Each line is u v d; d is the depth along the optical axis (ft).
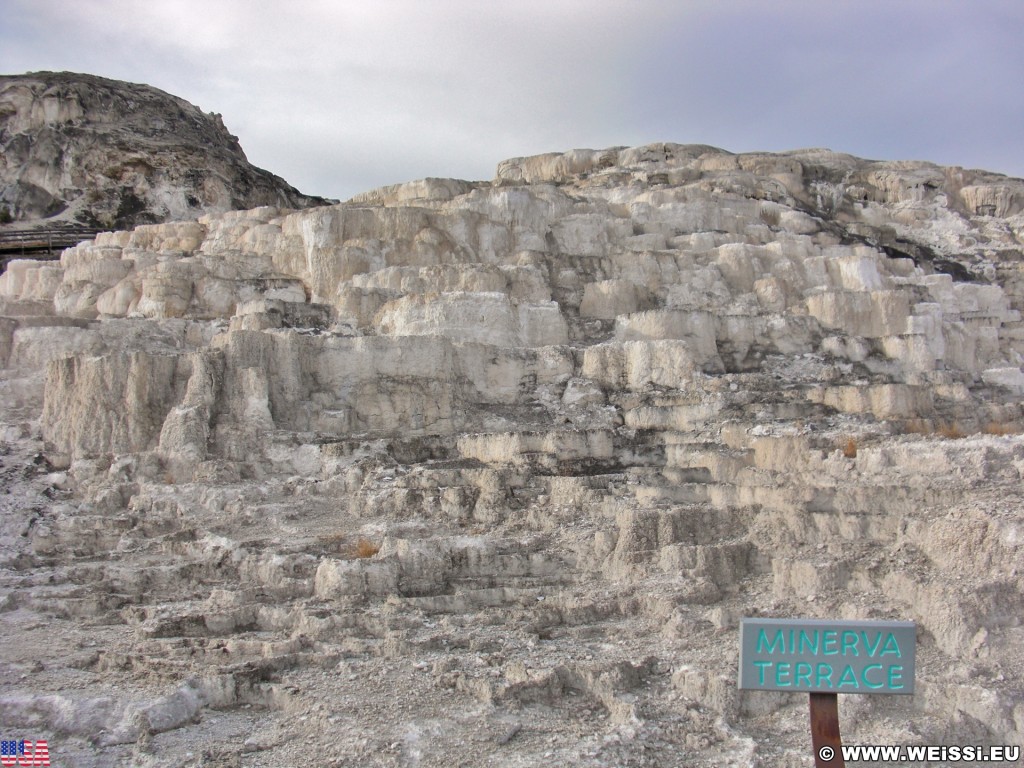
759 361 93.56
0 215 183.01
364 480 74.18
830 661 34.17
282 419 84.58
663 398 84.07
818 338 96.12
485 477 70.23
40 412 90.27
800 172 150.82
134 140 190.90
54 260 138.10
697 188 123.44
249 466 78.28
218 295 104.27
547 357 90.33
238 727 44.16
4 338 96.27
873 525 57.47
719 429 77.05
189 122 209.97
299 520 69.51
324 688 46.24
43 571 64.13
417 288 98.63
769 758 39.91
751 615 51.19
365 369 87.10
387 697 45.01
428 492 70.08
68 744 42.80
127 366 83.82
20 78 197.88
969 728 41.50
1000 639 46.24
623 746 40.55
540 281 100.07
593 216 112.78
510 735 41.70
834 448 69.72
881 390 79.97
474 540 61.05
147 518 71.05
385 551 60.49
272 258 110.11
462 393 87.66
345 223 106.73
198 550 65.46
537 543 62.34
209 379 82.69
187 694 45.55
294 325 94.27
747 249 106.73
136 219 183.32
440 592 58.39
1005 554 50.11
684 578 56.13
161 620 54.08
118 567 62.95
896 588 51.13
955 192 157.07
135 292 107.14
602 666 46.37
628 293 99.71
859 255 112.27
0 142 190.29
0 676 48.57
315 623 52.85
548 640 51.67
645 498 65.62
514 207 110.93
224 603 56.95
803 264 107.34
